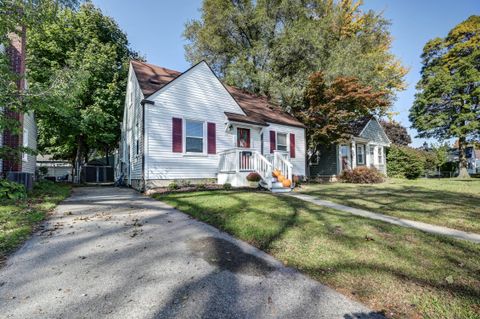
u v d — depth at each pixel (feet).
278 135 50.60
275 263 11.07
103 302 7.91
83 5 61.41
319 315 7.35
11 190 23.77
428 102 78.18
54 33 56.70
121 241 13.58
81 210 20.95
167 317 7.18
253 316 7.29
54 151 71.56
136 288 8.80
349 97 48.85
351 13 85.25
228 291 8.68
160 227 16.28
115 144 74.43
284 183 35.81
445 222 17.76
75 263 10.77
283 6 68.64
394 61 88.53
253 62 72.64
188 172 36.99
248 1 71.56
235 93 57.98
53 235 14.35
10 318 7.05
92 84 57.52
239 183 35.88
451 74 77.46
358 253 11.77
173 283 9.19
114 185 52.75
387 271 9.99
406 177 74.59
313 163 67.21
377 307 7.74
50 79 27.43
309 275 9.91
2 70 24.38
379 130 76.79
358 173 52.95
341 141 53.57
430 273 9.81
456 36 75.82
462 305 7.72
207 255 11.90
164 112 35.35
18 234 13.82
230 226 16.03
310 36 61.36
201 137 39.17
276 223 16.35
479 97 71.82
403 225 16.85
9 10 25.29
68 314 7.26
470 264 10.64
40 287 8.77
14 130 25.14
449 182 53.06
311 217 17.97
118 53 71.26
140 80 38.06
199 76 39.55
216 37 73.82
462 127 73.77
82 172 69.21
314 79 51.31
